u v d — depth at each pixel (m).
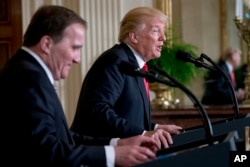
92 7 6.06
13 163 2.33
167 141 2.88
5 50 6.38
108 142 2.92
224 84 5.88
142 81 3.72
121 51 3.67
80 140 2.98
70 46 2.54
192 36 6.16
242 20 6.10
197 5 6.17
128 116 3.60
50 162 2.30
